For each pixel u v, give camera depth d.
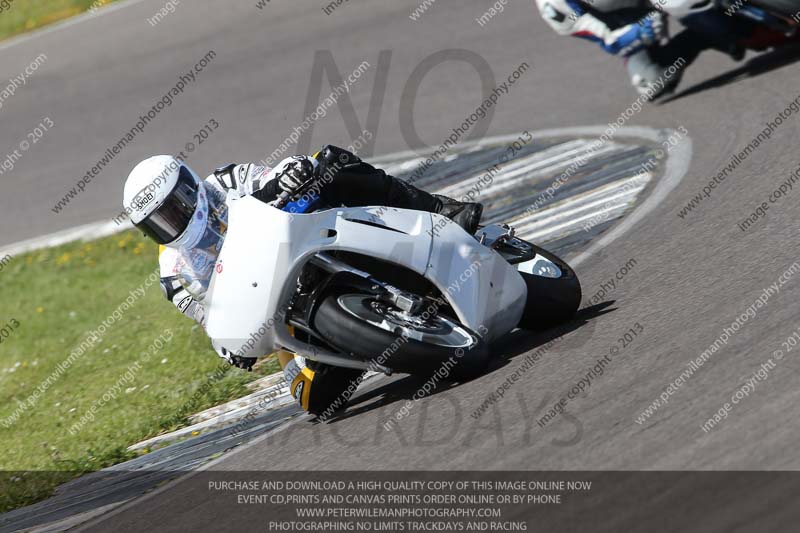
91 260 39.47
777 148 24.95
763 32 29.95
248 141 44.47
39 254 41.50
